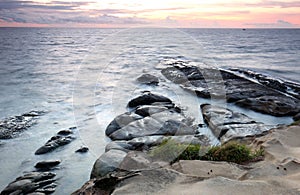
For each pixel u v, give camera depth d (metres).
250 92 14.26
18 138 9.06
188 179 4.46
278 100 12.81
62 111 12.09
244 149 5.99
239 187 4.14
